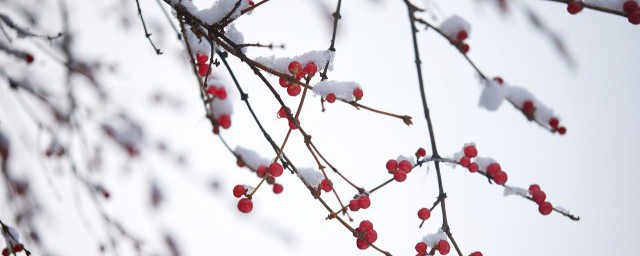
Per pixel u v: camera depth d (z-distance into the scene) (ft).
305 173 3.00
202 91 2.79
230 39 2.99
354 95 2.95
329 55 3.00
